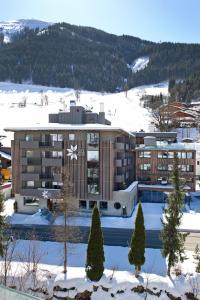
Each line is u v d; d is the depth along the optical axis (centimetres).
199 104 16812
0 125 12562
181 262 3500
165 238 3369
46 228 4981
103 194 5625
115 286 3162
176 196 3378
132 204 5956
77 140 5706
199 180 8338
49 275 3300
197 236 4625
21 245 4172
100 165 5622
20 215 5738
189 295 3136
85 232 4844
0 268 3356
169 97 18900
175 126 12975
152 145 7119
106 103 18875
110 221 5353
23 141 5866
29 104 17588
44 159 5769
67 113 6356
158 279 3222
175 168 3459
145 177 7044
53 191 5575
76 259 3775
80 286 3172
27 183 5884
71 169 5725
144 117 15075
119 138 6109
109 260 3772
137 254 3269
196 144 8531
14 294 821
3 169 8231
